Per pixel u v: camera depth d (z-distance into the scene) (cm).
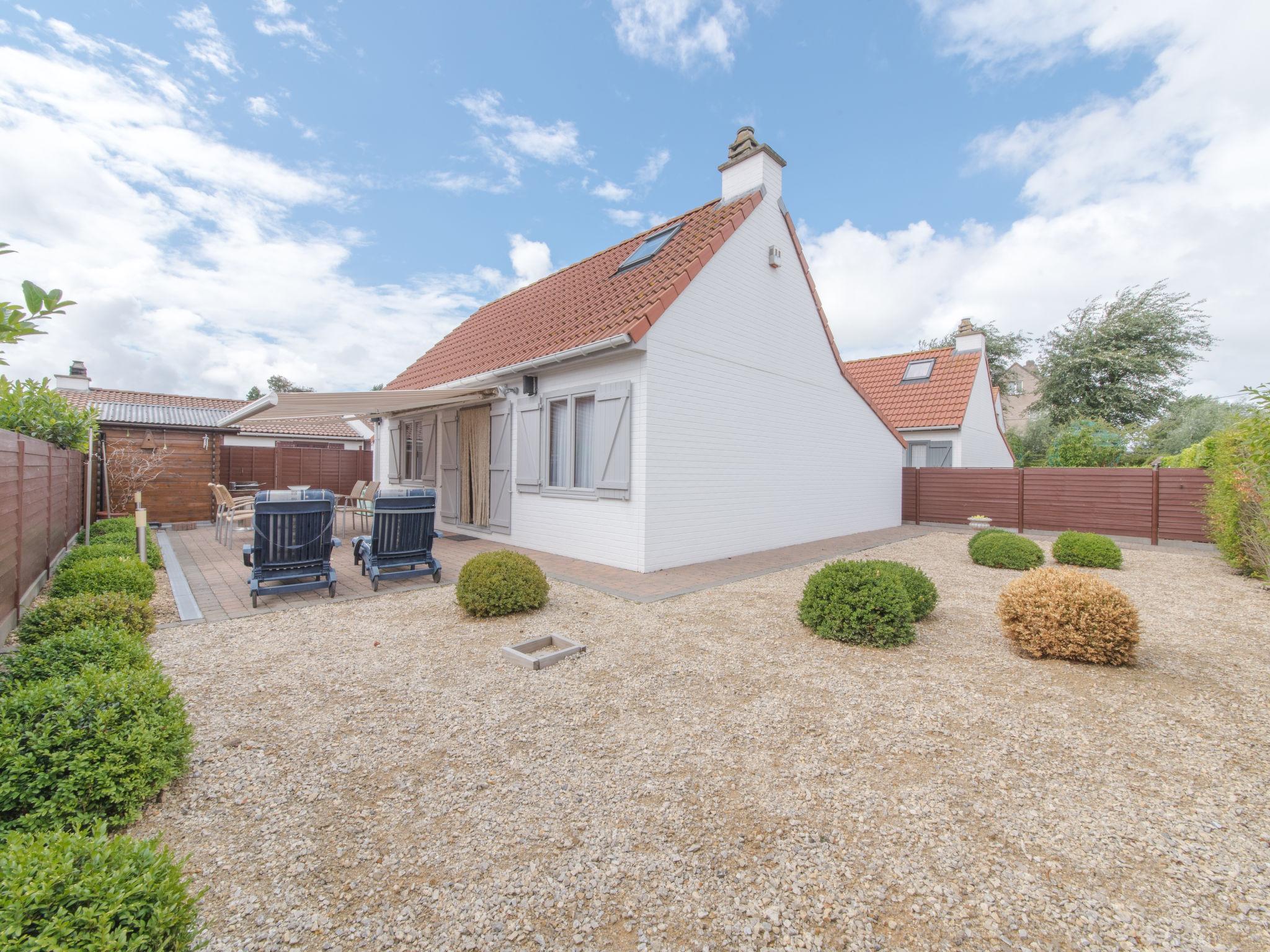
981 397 2181
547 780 328
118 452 1394
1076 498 1541
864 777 335
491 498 1225
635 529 902
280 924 223
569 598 743
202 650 539
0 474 521
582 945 216
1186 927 228
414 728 388
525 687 460
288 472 2017
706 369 1000
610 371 941
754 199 1092
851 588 593
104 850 179
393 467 1678
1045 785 330
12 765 255
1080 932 225
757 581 864
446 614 665
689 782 328
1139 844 279
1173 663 533
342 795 311
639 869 257
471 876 251
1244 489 902
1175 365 2569
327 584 757
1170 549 1309
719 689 459
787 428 1233
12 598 573
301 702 427
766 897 241
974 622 666
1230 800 318
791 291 1223
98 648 375
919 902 240
